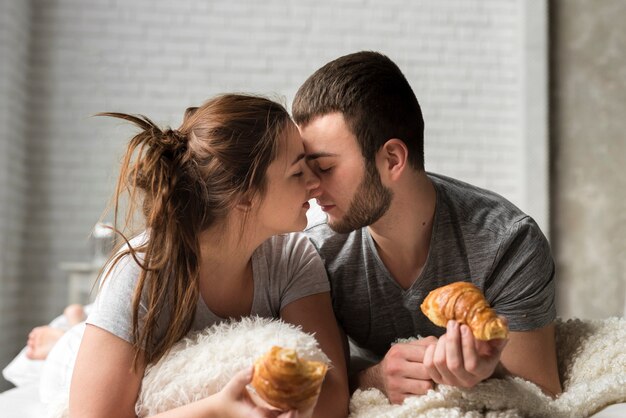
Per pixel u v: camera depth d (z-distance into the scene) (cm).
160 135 135
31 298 471
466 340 108
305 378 97
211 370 115
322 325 144
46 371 172
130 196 135
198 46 486
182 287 128
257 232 135
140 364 124
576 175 470
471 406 120
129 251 129
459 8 490
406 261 159
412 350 129
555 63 473
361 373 143
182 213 130
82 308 266
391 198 150
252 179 130
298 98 153
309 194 143
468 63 489
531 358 148
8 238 444
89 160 477
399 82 153
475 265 155
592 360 151
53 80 480
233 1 489
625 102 470
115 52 483
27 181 475
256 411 101
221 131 131
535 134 466
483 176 486
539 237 156
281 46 488
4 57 436
